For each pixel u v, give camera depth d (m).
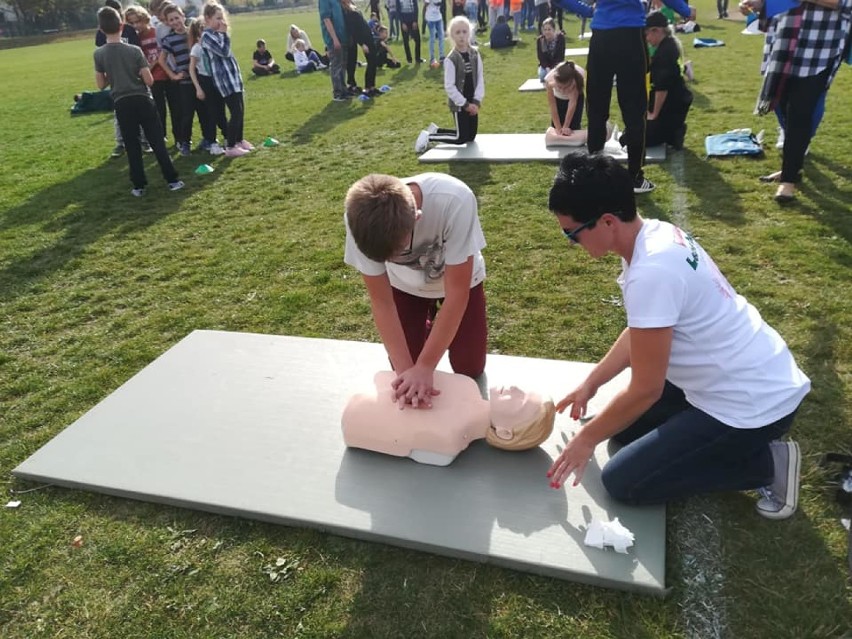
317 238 5.03
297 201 5.94
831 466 2.34
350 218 1.96
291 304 4.01
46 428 3.02
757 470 2.12
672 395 2.38
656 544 2.07
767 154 5.91
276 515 2.29
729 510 2.22
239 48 22.64
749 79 9.35
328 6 10.05
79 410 3.15
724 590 1.96
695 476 2.12
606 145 6.48
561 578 2.03
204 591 2.10
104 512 2.45
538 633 1.88
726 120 7.25
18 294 4.48
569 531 2.14
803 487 2.28
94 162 7.96
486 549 2.09
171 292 4.34
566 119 6.55
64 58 25.84
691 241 2.02
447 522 2.21
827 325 3.22
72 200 6.50
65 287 4.55
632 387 1.96
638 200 5.09
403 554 2.16
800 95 4.46
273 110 10.30
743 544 2.10
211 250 4.99
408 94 10.57
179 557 2.23
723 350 1.98
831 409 2.64
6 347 3.81
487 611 1.96
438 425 2.43
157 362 3.34
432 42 13.34
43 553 2.29
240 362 3.29
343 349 3.34
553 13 16.02
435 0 13.08
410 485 2.39
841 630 1.82
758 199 4.88
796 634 1.82
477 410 2.53
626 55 4.92
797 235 4.22
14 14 59.56
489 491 2.34
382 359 3.22
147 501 2.47
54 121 11.09
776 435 2.05
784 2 4.20
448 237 2.25
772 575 1.99
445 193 2.22
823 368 2.91
